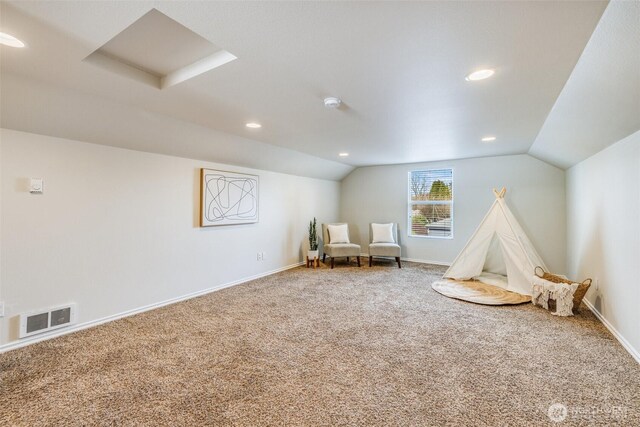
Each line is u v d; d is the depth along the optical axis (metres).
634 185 2.34
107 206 2.99
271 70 1.88
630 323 2.37
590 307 3.33
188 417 1.62
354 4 1.23
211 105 2.54
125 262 3.14
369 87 2.13
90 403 1.73
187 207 3.78
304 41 1.53
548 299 3.29
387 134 3.54
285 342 2.52
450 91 2.20
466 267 4.45
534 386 1.90
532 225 4.93
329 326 2.86
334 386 1.91
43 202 2.56
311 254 5.64
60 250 2.66
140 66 2.04
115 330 2.76
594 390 1.86
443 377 2.01
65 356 2.27
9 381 1.94
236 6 1.25
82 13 1.30
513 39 1.49
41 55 1.70
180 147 3.50
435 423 1.58
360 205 6.65
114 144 3.01
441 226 5.77
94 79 2.03
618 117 2.16
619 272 2.59
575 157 3.68
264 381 1.96
